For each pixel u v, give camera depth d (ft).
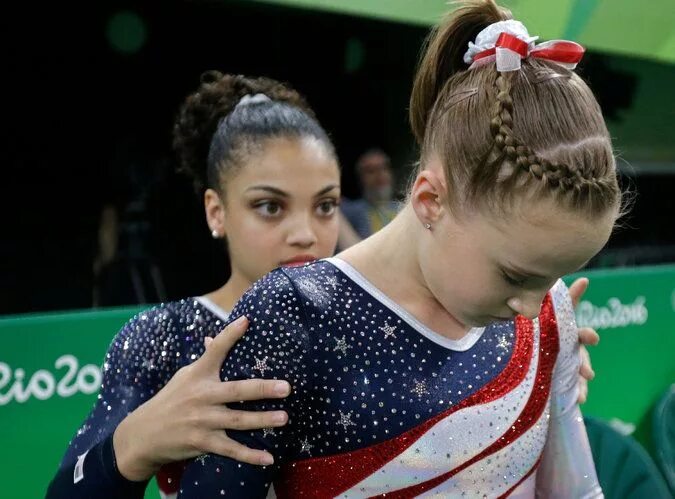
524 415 3.17
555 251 2.53
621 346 9.16
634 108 14.43
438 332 3.08
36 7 11.48
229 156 4.53
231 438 2.83
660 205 14.78
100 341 6.23
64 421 6.09
